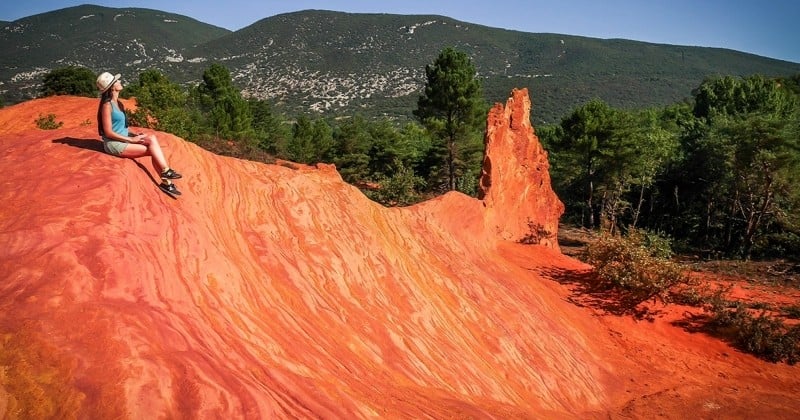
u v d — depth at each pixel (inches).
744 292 875.4
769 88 2171.5
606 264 732.0
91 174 254.5
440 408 288.2
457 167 1862.7
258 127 2652.6
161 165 284.8
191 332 210.4
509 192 812.0
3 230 208.1
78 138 300.4
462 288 508.1
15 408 147.5
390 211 540.7
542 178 848.3
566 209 1930.4
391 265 443.5
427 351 371.6
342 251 402.3
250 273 308.7
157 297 217.8
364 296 385.7
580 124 1546.5
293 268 346.0
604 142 1512.1
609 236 784.9
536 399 417.7
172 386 170.9
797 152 1227.2
